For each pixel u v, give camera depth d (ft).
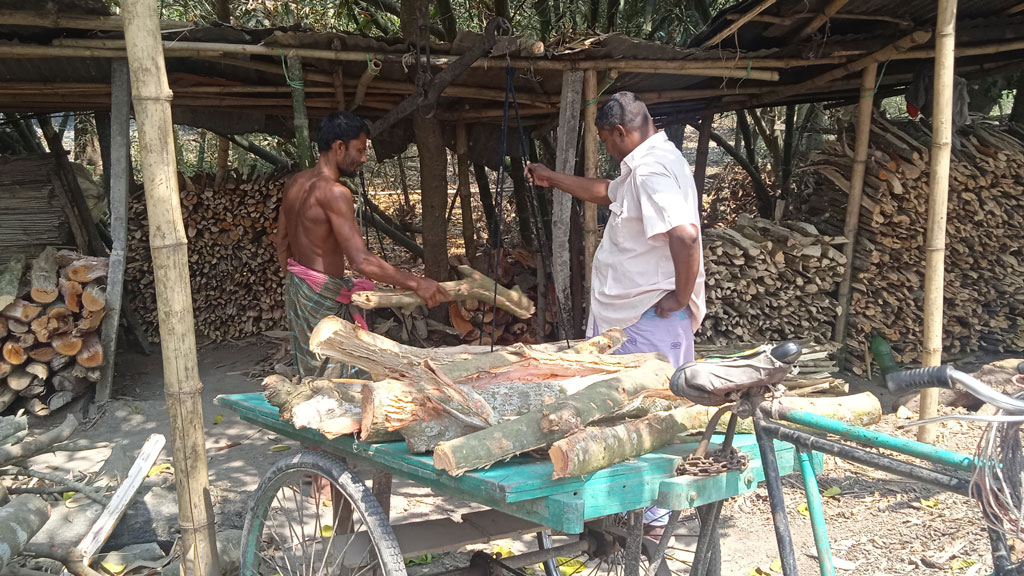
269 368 21.31
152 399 19.03
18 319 17.26
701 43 18.17
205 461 8.50
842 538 12.30
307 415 7.18
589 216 18.35
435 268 21.13
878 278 21.34
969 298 22.02
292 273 12.21
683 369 6.51
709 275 19.57
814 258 20.27
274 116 23.29
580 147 25.76
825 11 16.75
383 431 7.08
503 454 6.40
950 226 21.40
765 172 38.63
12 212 20.99
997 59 22.74
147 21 7.67
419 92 15.06
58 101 21.21
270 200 24.17
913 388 5.64
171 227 8.06
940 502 13.37
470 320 21.43
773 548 12.04
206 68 18.63
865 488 14.10
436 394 6.99
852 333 21.45
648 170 10.35
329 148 12.07
